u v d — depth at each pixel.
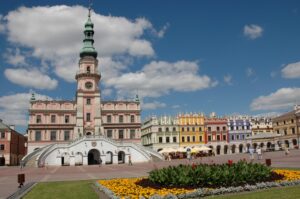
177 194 20.64
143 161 93.19
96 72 110.69
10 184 34.91
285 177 26.09
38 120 104.25
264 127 138.12
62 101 107.50
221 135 132.50
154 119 126.31
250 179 23.75
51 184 32.75
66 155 89.88
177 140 127.44
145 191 21.94
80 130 104.81
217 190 21.58
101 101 110.88
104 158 91.75
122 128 110.75
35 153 90.56
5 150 105.69
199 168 23.81
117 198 20.30
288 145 120.88
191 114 131.00
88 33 113.38
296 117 116.88
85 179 38.00
